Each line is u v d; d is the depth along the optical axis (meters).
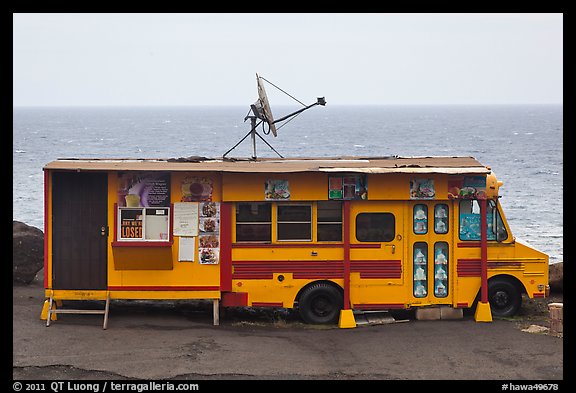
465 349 13.71
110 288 15.05
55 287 15.03
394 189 15.31
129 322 15.10
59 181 14.98
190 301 17.09
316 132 159.38
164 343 13.84
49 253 15.01
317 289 15.32
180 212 15.12
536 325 15.14
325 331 14.87
